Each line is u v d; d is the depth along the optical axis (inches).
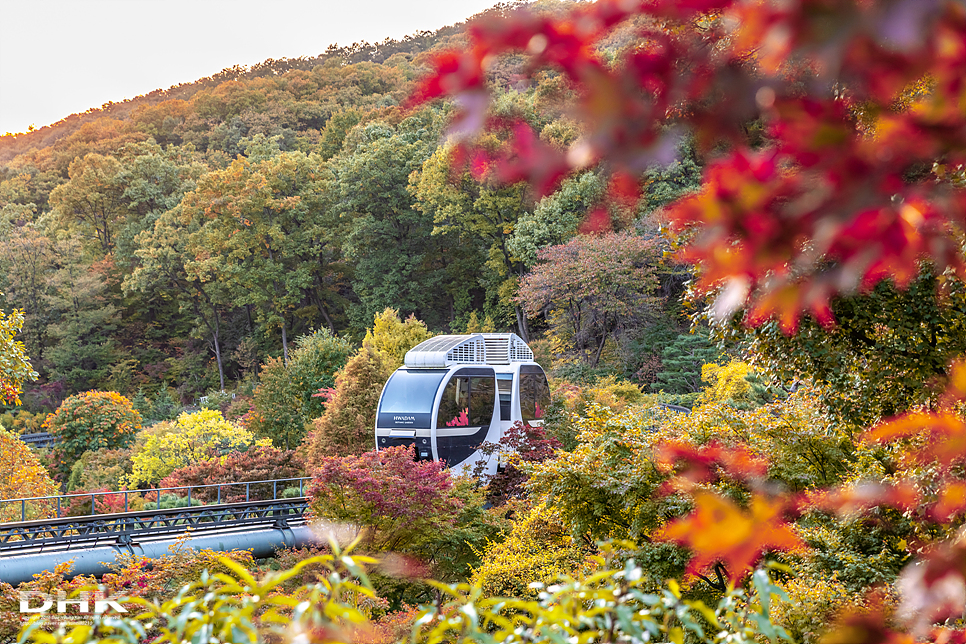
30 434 1914.4
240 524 762.8
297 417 1337.4
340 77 4453.7
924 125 25.4
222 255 2466.8
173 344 2650.1
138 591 412.5
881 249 26.4
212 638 88.7
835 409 335.0
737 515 29.9
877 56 23.5
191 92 5310.0
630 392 1277.1
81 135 4003.4
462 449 837.2
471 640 93.9
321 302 2518.5
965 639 55.2
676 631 101.0
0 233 2891.2
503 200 1957.4
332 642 84.9
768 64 26.0
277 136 3467.0
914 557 286.5
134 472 1186.6
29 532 735.7
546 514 489.4
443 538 623.2
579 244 1530.5
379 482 586.6
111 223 2967.5
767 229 26.5
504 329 2234.3
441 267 2436.0
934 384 246.2
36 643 96.7
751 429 419.2
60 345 2374.5
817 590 235.9
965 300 278.8
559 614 95.3
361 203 2352.4
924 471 224.7
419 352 858.1
